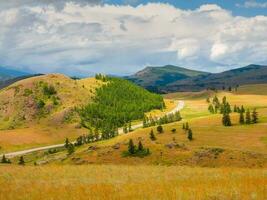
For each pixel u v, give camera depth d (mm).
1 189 26172
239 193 21359
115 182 29250
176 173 36094
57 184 28562
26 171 39281
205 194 21438
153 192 22953
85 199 21562
